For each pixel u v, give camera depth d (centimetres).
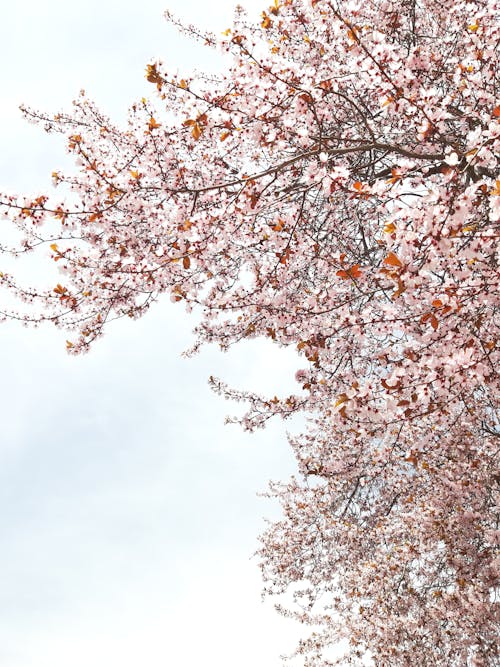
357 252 562
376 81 368
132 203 411
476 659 573
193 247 414
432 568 669
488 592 592
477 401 584
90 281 429
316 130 463
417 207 321
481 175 489
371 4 538
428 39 579
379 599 646
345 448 680
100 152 511
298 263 480
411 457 464
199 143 491
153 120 415
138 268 420
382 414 365
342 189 354
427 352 366
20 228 394
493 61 435
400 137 471
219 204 444
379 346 519
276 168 410
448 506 622
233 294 454
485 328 409
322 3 454
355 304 513
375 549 738
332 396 531
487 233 336
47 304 444
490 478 616
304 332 448
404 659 598
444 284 341
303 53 522
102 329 461
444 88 530
